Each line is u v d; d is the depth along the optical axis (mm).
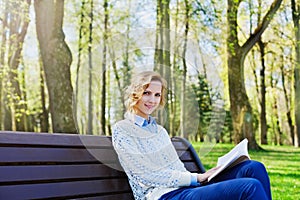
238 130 12117
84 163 2211
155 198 2229
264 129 16922
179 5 11461
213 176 2256
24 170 1922
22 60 15086
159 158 2340
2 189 1807
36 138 2059
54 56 8039
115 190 2291
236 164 2369
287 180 6863
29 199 1881
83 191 2117
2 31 11656
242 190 1955
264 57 17391
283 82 17969
